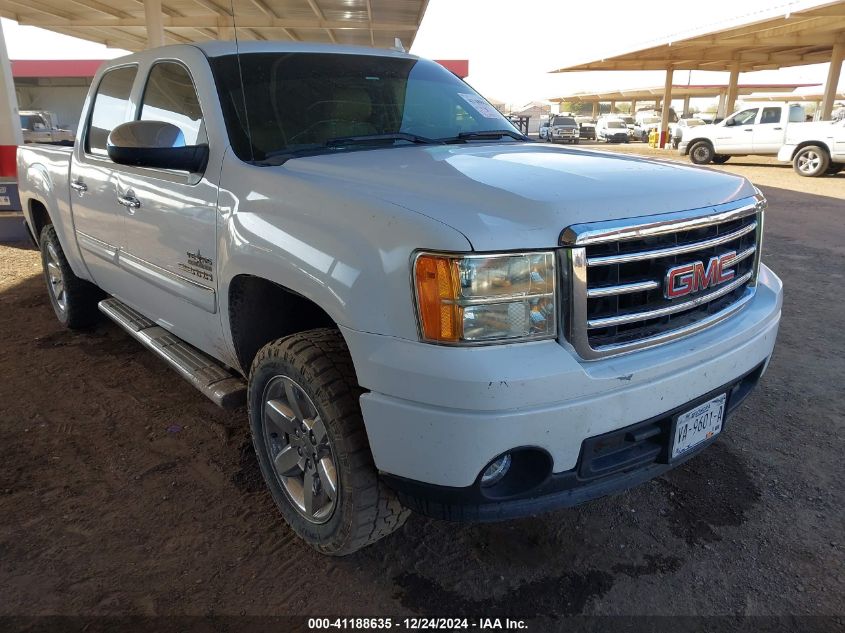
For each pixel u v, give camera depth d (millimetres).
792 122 19078
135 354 4461
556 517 2730
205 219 2670
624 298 2006
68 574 2361
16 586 2299
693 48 27266
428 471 1902
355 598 2271
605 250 1928
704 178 2385
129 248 3387
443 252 1795
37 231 4961
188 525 2648
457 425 1810
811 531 2629
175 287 3018
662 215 2027
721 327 2334
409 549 2527
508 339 1846
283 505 2564
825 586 2328
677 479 2994
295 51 3236
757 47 26891
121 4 12516
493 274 1806
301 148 2783
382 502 2178
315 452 2336
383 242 1917
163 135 2633
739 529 2646
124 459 3133
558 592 2311
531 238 1838
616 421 1974
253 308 2652
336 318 2014
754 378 2609
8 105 8695
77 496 2832
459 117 3355
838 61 22766
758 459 3150
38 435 3348
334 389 2121
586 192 2012
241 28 14641
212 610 2207
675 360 2074
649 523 2688
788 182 15781
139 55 3547
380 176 2266
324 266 2057
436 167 2350
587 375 1890
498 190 1998
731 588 2324
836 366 4238
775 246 8031
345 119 3000
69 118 30844
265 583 2334
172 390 3887
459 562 2459
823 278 6500
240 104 2818
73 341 4723
